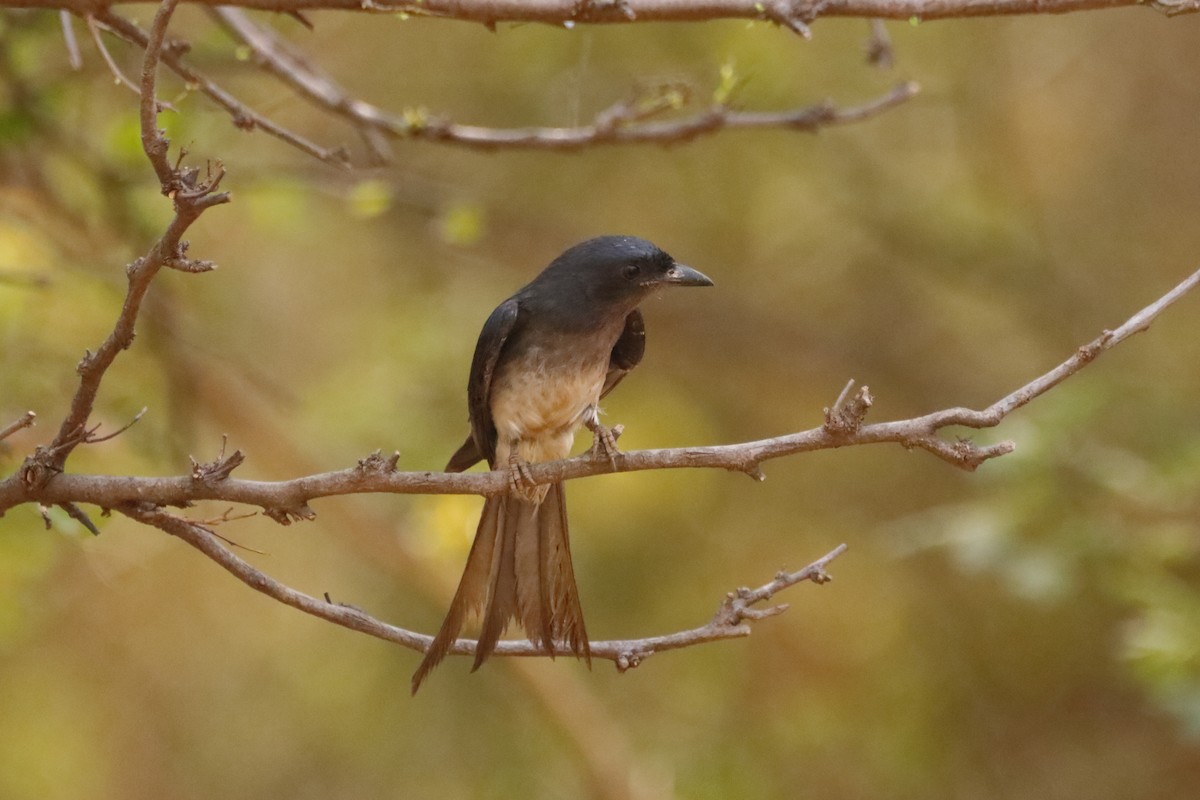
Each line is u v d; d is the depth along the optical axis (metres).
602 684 14.34
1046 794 14.48
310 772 15.07
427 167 14.93
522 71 14.52
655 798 13.16
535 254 15.52
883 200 15.71
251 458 13.58
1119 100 16.34
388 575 14.84
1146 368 15.35
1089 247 16.11
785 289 16.33
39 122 9.81
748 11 6.69
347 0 6.66
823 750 14.36
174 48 7.31
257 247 15.16
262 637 15.66
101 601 15.66
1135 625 11.52
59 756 15.29
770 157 15.33
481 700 14.47
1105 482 11.50
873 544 15.07
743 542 15.12
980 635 15.00
